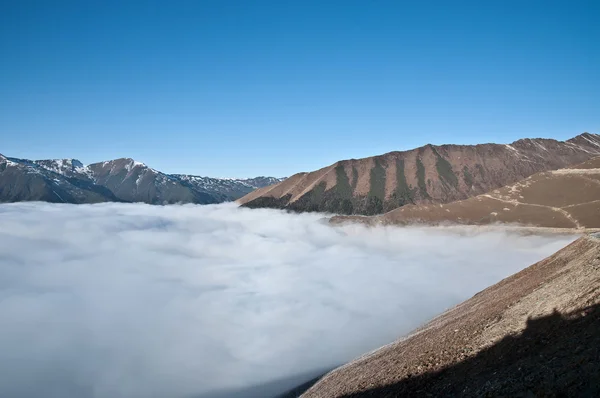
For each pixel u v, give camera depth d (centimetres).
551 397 1574
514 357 2112
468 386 2088
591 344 1745
